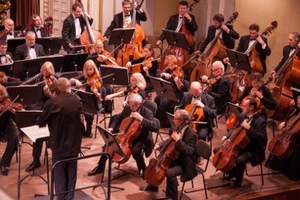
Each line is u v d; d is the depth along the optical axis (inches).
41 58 309.6
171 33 353.4
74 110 209.0
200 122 259.9
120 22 392.5
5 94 252.2
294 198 259.0
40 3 465.1
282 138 267.3
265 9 409.4
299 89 293.4
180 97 315.0
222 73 308.7
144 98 274.7
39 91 263.9
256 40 348.5
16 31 404.5
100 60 334.0
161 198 233.0
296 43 330.6
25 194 230.2
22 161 265.7
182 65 361.4
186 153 222.2
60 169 211.0
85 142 293.7
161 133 313.0
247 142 244.7
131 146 242.8
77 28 383.6
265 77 414.3
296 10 386.9
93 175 252.7
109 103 336.5
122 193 236.2
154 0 468.8
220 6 441.4
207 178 259.8
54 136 207.9
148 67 335.3
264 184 259.3
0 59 321.1
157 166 226.7
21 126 235.3
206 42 381.1
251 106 251.1
